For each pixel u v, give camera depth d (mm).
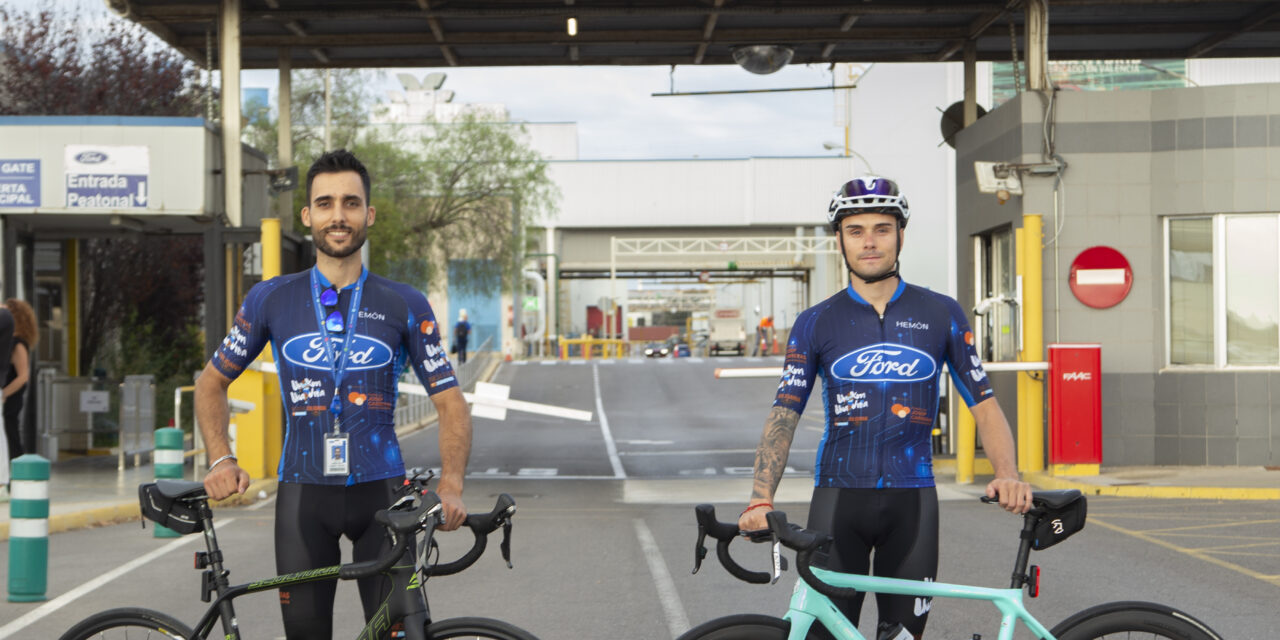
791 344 3922
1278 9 18203
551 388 35500
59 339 18719
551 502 13195
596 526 11086
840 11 16906
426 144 40906
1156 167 15133
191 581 8156
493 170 40656
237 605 7309
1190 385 14953
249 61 19703
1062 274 15156
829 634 3541
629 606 7293
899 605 3676
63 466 15867
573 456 19516
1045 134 15133
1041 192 15148
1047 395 14844
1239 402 14812
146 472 15031
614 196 63156
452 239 41312
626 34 18297
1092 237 15141
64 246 18719
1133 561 8805
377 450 3773
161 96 23203
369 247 35469
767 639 3521
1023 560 3637
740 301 88125
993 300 15258
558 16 17047
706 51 19672
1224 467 14812
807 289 65625
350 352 3768
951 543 9758
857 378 3799
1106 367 15148
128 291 23016
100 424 17359
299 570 3713
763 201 62688
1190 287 15125
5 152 14719
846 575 3613
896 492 3758
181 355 24625
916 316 3824
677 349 65250
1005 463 3740
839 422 3818
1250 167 14805
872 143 49156
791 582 8062
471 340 63000
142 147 14812
